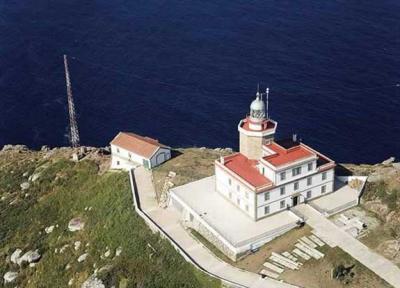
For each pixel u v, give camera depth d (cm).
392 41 19488
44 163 14288
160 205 11600
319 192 11069
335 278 9350
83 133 16512
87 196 12638
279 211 10719
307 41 19838
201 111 17012
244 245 9962
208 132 16188
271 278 9494
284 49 19512
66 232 11844
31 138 16588
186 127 16425
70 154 14275
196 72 18762
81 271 10781
